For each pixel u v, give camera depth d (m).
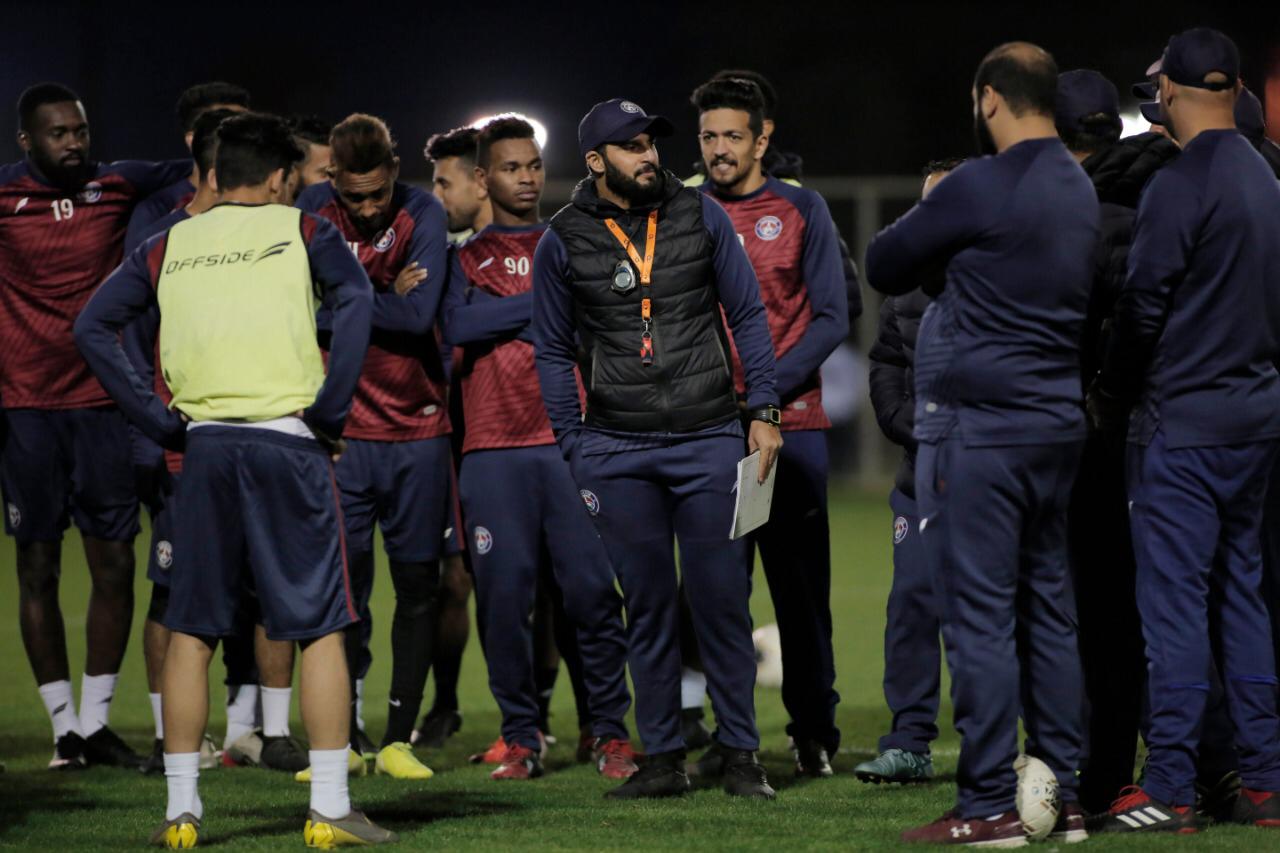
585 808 17.95
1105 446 16.48
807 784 19.62
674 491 18.20
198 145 19.41
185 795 15.90
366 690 28.77
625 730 21.03
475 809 18.05
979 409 14.95
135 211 21.72
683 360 17.97
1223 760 16.59
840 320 20.20
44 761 22.23
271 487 15.62
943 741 22.89
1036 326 14.84
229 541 15.80
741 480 17.25
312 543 15.75
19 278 21.81
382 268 20.77
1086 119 16.55
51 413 21.89
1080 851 14.81
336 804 15.84
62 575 45.50
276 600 15.66
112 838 16.53
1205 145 15.43
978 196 14.69
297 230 16.02
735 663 18.48
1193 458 15.55
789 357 19.94
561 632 21.94
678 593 22.56
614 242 18.03
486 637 20.67
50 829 17.12
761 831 16.47
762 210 20.50
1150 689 15.83
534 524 20.52
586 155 18.12
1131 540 16.55
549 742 23.78
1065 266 14.78
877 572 44.03
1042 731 15.58
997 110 15.05
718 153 20.36
